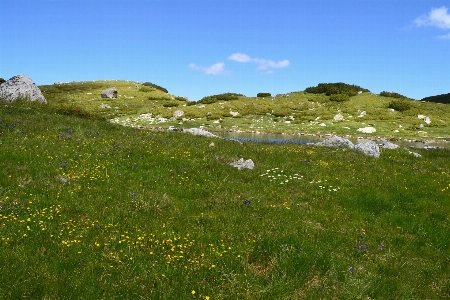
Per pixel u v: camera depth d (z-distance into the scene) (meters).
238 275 7.51
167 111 73.75
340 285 7.65
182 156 17.48
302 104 78.44
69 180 12.78
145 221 10.16
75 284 6.79
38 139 17.20
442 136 55.22
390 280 8.16
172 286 7.05
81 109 29.39
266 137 51.12
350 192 14.48
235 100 84.25
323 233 10.43
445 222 12.12
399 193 14.73
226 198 12.73
